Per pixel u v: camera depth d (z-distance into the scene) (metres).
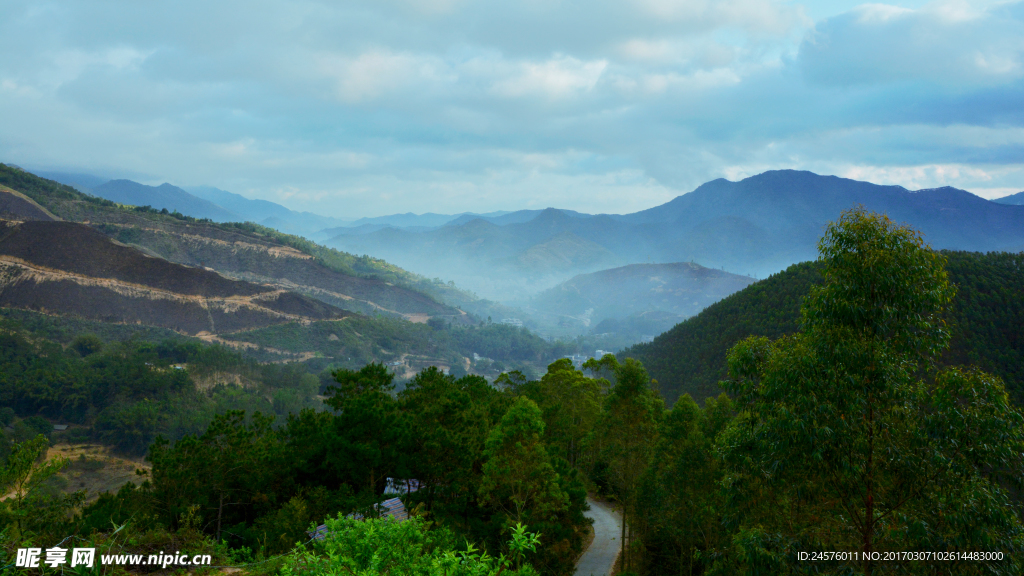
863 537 10.41
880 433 10.22
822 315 10.46
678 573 30.25
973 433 9.41
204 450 23.00
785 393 10.38
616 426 29.44
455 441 25.33
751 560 10.56
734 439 12.11
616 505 42.78
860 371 9.79
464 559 7.21
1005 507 9.11
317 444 26.95
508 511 25.67
